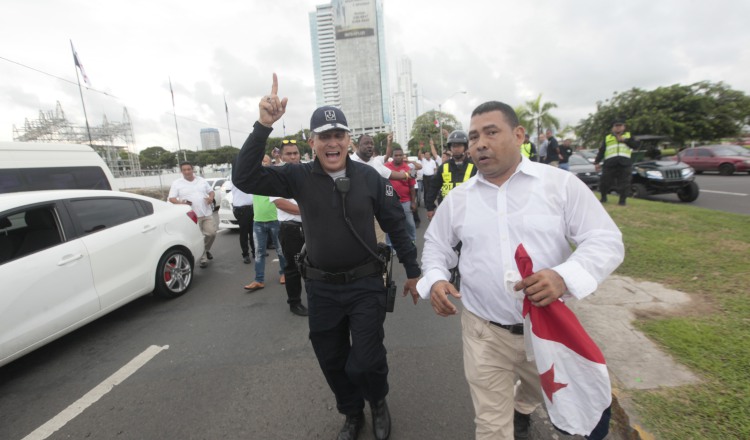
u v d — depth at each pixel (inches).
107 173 240.2
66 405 107.6
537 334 52.2
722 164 621.3
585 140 1213.1
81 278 143.3
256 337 143.5
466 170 172.4
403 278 203.8
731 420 73.5
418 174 441.4
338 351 85.4
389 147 247.3
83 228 150.7
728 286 134.0
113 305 155.9
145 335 151.3
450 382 106.3
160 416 99.5
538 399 74.9
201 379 116.1
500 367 64.5
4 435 96.4
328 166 78.8
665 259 167.6
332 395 104.3
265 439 88.5
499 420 64.2
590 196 56.5
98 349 141.6
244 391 108.3
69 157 221.3
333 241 79.1
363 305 80.5
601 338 107.7
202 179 266.5
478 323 64.6
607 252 52.5
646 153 621.9
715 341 100.3
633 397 82.7
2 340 117.1
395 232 84.3
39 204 138.5
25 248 130.1
